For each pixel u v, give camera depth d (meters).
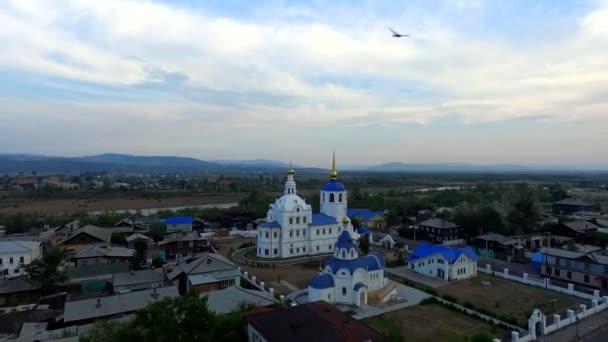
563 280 80.44
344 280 66.44
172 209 188.62
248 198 176.50
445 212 144.12
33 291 67.94
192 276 69.50
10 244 90.44
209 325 40.69
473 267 85.44
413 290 73.75
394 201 180.12
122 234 118.81
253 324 46.66
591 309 61.72
